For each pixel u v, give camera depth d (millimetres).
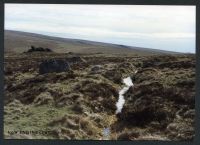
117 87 20219
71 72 20234
